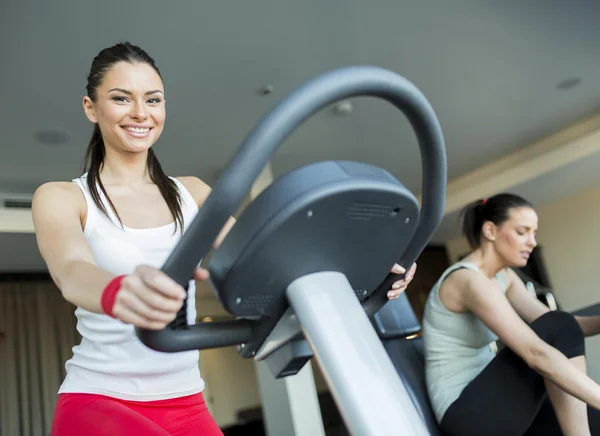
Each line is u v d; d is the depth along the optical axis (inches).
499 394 54.4
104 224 32.9
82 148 148.5
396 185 21.3
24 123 131.4
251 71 128.4
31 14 96.3
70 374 33.6
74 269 22.7
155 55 115.7
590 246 251.8
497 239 64.0
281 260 20.9
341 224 21.0
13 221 165.2
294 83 136.9
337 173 20.5
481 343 60.9
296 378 160.6
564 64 153.3
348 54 129.3
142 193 36.5
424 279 305.6
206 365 288.4
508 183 222.7
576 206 256.7
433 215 25.2
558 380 50.9
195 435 34.5
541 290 252.8
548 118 192.7
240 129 154.9
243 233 20.3
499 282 70.9
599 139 196.7
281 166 186.7
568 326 55.9
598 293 248.5
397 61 136.9
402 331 64.3
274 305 22.8
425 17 119.9
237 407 290.0
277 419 161.6
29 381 213.3
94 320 33.3
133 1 98.0
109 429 29.0
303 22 114.1
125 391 32.8
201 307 257.3
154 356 33.9
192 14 104.7
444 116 174.7
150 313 17.9
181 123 145.9
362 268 23.9
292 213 19.5
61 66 112.3
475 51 137.8
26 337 218.1
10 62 108.2
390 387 20.1
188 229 19.0
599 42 143.8
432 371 60.6
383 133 177.3
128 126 35.0
